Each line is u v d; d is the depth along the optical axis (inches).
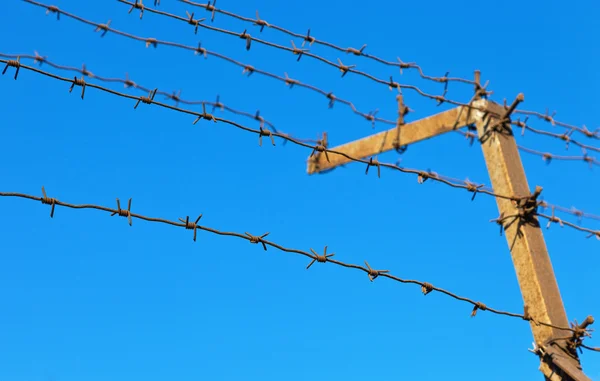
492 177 301.0
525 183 298.2
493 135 301.9
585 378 264.4
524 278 289.3
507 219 296.8
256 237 256.2
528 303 287.0
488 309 283.9
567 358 276.2
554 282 288.5
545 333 280.5
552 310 282.7
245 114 266.4
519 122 309.7
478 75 307.4
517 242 292.7
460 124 304.8
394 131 309.0
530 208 291.9
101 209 234.8
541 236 294.2
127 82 254.2
